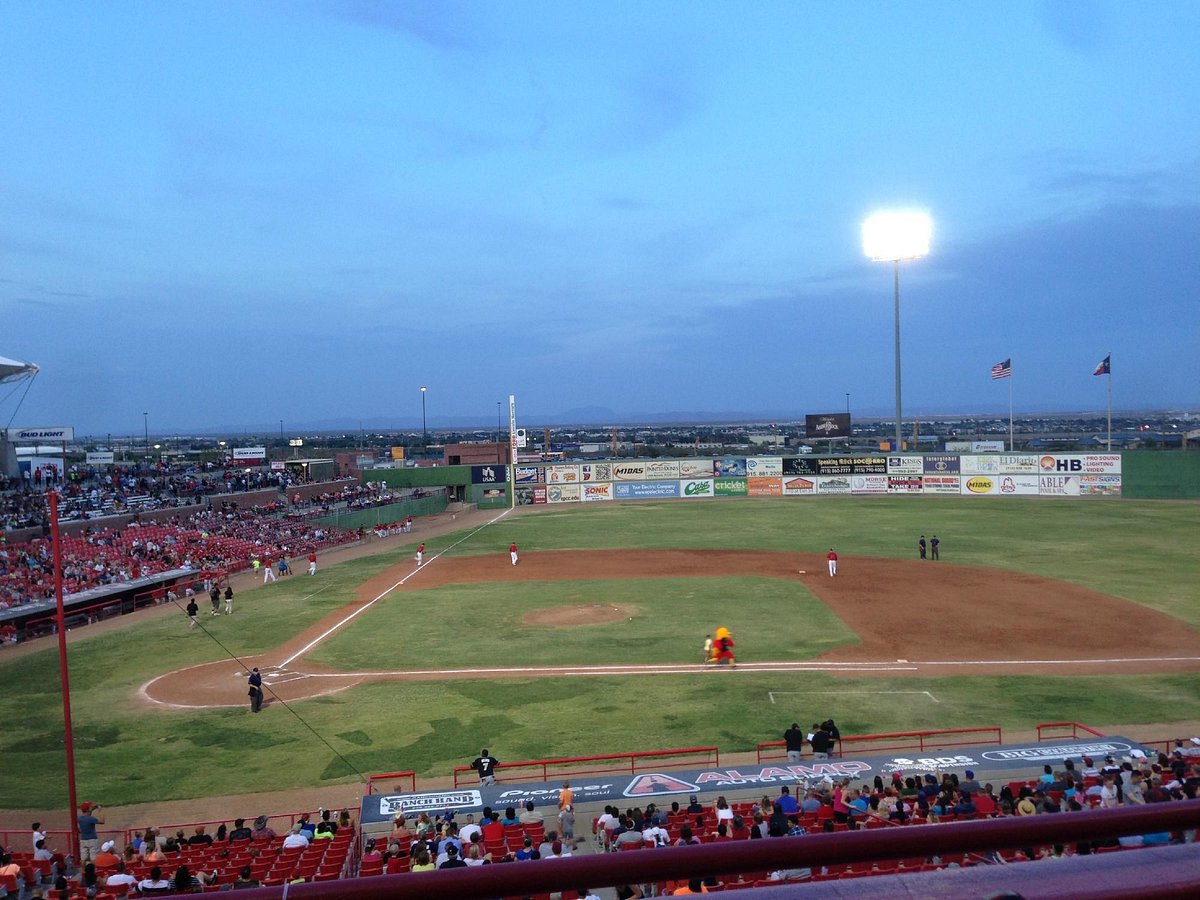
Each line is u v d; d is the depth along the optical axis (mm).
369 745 26406
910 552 57250
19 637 40625
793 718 27375
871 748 24734
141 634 41031
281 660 35875
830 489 95062
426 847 16438
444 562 59312
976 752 21156
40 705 30969
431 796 20078
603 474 98125
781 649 35281
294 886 2359
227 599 45406
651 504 93438
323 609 45406
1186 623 37625
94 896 15289
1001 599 42969
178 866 17328
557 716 28266
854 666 32750
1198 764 19422
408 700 30344
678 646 36188
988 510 78312
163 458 133875
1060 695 28922
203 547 59062
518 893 2359
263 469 101625
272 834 19656
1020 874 2664
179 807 22734
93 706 30766
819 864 2500
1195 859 2762
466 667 34094
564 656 35188
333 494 92250
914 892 2602
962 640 35938
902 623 38906
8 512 59688
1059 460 86875
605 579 51281
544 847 16438
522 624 40844
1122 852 2816
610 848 16109
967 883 2629
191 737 27578
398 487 101375
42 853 18344
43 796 23562
